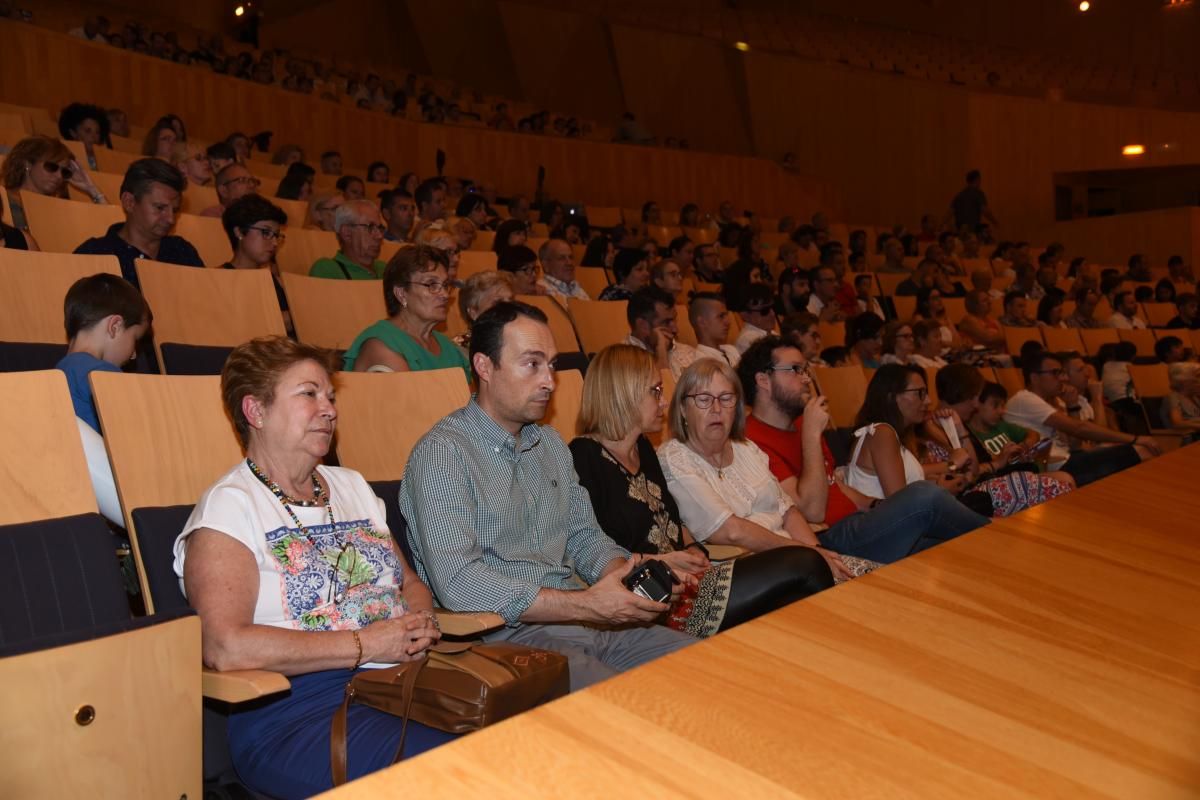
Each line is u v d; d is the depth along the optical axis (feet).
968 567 3.99
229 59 30.25
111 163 16.28
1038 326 23.00
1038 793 2.32
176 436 6.25
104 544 5.47
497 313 6.89
